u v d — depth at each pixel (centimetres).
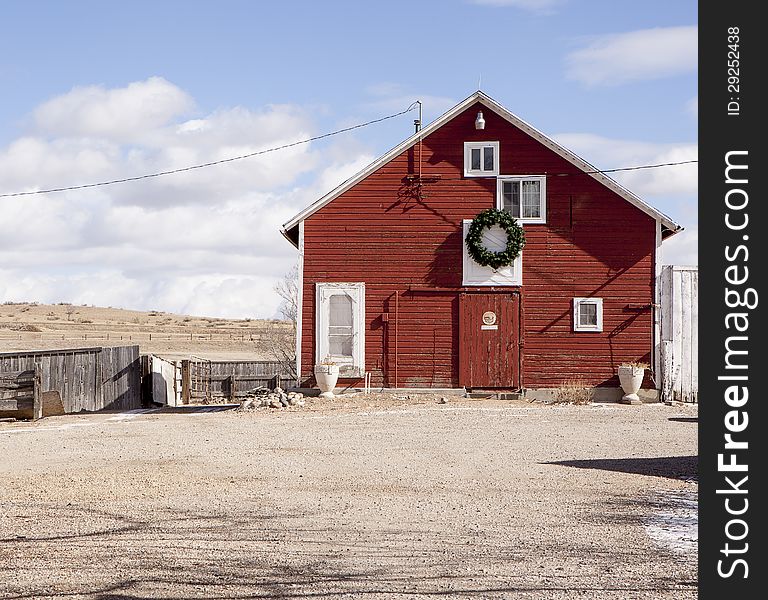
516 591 793
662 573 852
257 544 961
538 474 1419
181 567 870
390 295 2769
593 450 1697
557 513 1118
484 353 2750
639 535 1001
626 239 2741
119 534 1005
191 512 1127
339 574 846
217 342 8156
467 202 2764
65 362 2719
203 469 1483
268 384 3547
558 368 2742
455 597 776
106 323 10769
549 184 2753
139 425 2238
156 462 1568
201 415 2500
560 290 2752
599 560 898
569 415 2348
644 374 2705
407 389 2755
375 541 974
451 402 2638
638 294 2733
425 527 1041
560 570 861
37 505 1173
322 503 1185
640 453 1653
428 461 1568
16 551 931
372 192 2780
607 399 2723
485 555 916
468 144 2770
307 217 2783
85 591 795
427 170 2773
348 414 2394
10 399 2403
